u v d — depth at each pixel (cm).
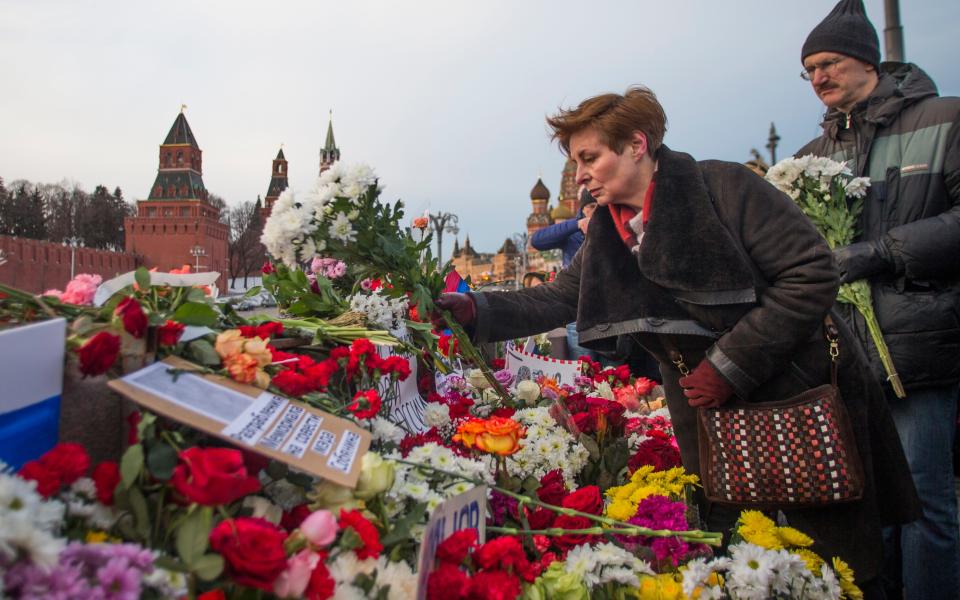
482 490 146
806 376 203
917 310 261
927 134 275
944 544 266
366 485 129
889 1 721
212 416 114
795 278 192
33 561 82
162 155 8544
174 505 106
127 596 86
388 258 238
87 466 104
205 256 8019
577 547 165
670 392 228
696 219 198
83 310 140
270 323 183
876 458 216
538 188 8962
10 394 106
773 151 1655
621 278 216
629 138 204
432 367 282
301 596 101
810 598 162
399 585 122
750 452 195
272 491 131
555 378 406
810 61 296
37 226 7475
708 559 179
